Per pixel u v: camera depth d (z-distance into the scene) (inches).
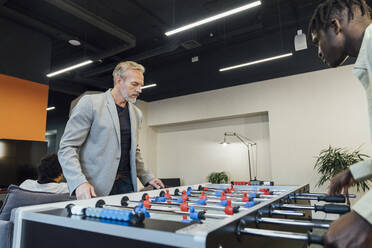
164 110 259.4
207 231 18.9
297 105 189.5
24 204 53.2
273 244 34.7
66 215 27.8
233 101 218.5
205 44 218.1
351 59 175.2
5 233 42.4
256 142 217.9
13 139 152.8
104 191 53.8
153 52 203.5
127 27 193.8
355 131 168.4
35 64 174.2
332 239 17.8
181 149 259.8
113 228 23.1
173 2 165.3
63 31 184.5
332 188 33.4
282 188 74.9
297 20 184.2
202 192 62.4
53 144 324.5
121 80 59.9
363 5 24.7
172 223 23.1
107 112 56.9
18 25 167.2
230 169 228.5
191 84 240.5
